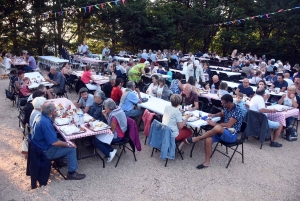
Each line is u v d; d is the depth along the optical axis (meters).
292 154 4.89
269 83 8.46
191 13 21.88
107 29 19.23
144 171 4.04
